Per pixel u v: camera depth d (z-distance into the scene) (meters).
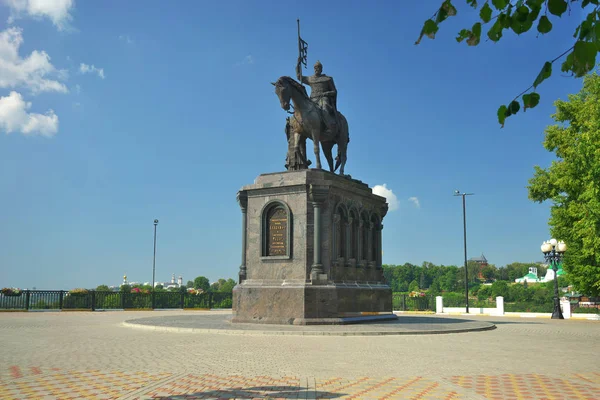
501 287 99.88
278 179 22.27
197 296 43.69
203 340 15.61
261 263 21.97
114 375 9.53
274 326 19.50
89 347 13.80
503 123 4.93
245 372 9.95
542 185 38.56
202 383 8.79
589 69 4.30
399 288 143.75
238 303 21.56
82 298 37.47
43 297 36.09
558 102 37.38
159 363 11.02
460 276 146.75
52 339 15.81
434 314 41.88
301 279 21.05
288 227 21.59
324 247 21.48
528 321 30.48
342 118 25.42
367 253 24.92
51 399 7.49
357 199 24.39
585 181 33.47
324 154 25.80
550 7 4.29
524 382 9.10
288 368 10.46
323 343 15.02
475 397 7.82
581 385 8.88
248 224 22.59
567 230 36.62
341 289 21.39
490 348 14.36
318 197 21.38
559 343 16.16
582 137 32.03
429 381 9.12
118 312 35.34
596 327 24.66
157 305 41.28
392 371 10.19
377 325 20.73
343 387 8.52
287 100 22.12
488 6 4.73
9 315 30.22
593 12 4.30
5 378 9.18
